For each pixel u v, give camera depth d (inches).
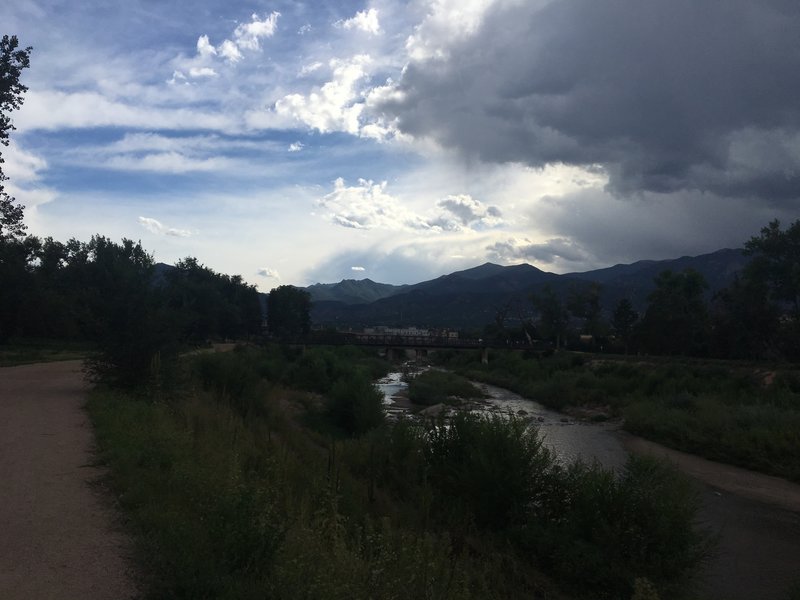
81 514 290.8
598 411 1726.1
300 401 1237.7
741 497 811.4
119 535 262.8
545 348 3518.7
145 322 755.4
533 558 452.4
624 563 435.8
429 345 3496.6
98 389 765.3
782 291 2532.0
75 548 245.9
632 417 1391.5
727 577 504.4
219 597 196.4
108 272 787.4
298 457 566.3
